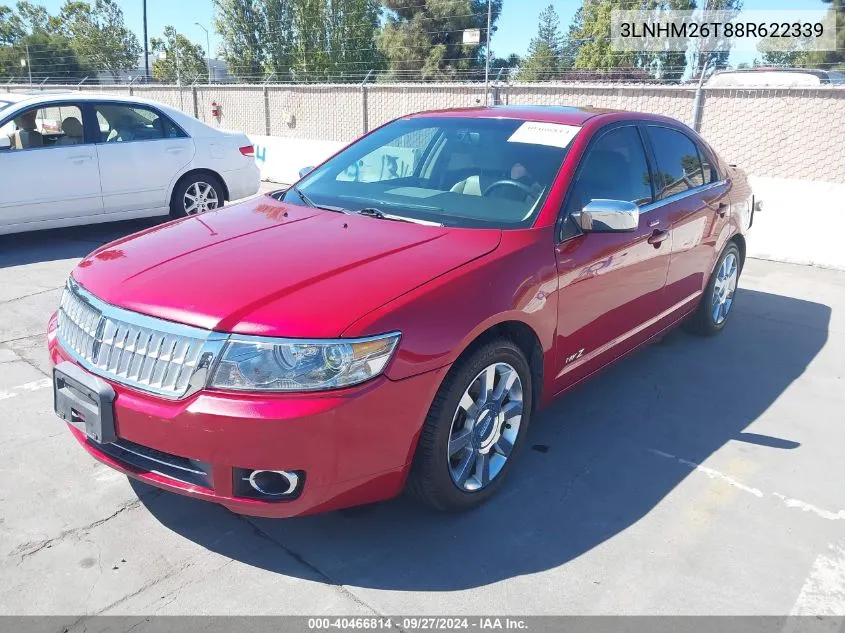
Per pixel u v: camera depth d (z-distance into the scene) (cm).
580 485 331
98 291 276
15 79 3200
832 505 322
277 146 1228
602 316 366
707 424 398
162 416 243
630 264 379
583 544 288
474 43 1147
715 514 312
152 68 5122
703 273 489
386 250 294
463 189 359
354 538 286
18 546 271
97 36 5131
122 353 256
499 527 297
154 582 256
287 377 239
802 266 777
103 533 282
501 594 258
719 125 1031
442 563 273
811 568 278
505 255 303
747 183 575
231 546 278
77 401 266
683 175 460
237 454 238
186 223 347
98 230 840
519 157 368
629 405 419
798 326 575
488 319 280
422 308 262
